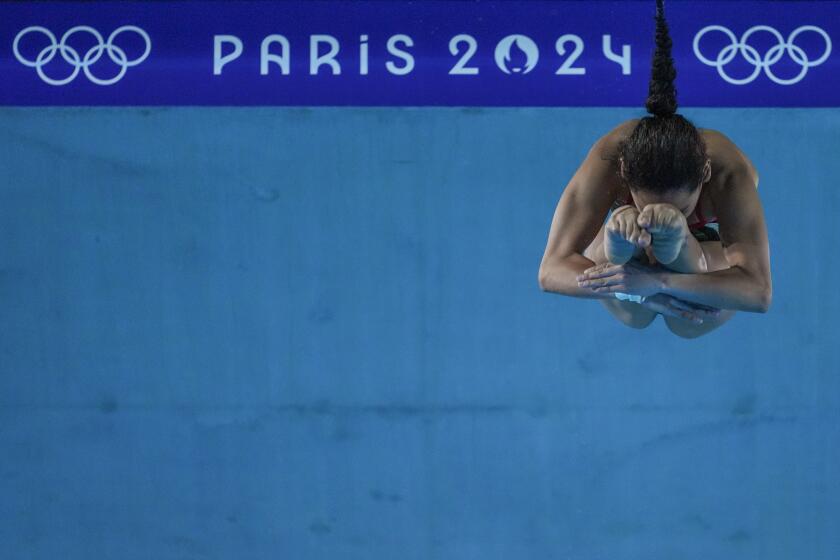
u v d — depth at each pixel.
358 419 17.84
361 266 18.09
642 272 9.72
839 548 17.33
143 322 18.14
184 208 18.19
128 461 17.89
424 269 18.03
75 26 17.80
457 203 18.06
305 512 17.69
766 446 17.53
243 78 17.73
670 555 17.30
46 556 17.75
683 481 17.45
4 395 18.05
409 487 17.64
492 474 17.59
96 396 18.05
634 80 17.41
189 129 18.19
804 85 17.20
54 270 18.23
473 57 17.58
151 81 17.83
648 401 17.66
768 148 17.81
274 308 18.09
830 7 17.23
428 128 18.12
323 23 17.66
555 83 17.50
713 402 17.64
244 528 17.70
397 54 17.62
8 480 17.91
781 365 17.69
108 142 18.20
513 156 18.06
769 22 17.22
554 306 17.91
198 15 17.73
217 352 18.06
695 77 17.23
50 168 18.22
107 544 17.78
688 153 9.40
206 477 17.81
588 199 10.48
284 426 17.88
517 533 17.44
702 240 11.27
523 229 18.00
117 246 18.20
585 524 17.39
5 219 18.22
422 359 17.91
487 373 17.83
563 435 17.61
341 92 17.69
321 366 17.98
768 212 17.83
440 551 17.45
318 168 18.20
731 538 17.33
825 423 17.58
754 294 9.78
